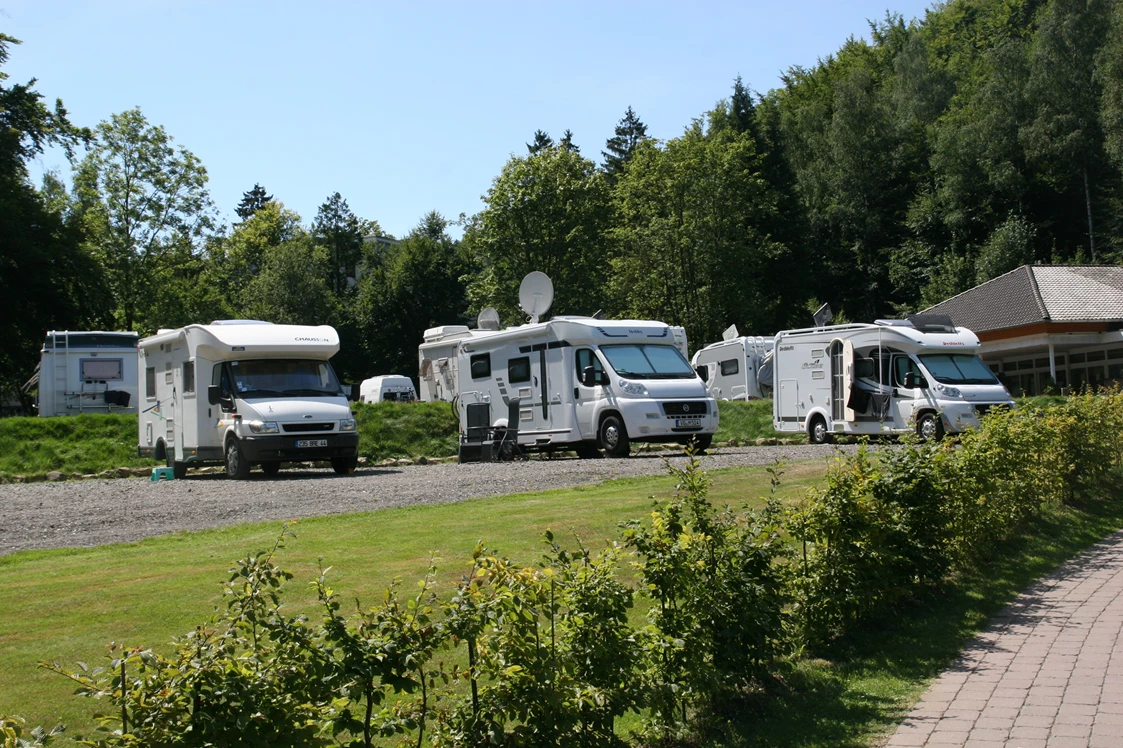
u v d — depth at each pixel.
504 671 4.15
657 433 20.45
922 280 63.69
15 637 6.36
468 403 24.02
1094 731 5.29
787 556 6.88
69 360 28.94
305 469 21.55
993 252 56.28
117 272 55.03
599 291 59.81
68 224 40.69
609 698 4.64
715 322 56.78
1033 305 36.56
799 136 74.25
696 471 6.49
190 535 10.45
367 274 92.31
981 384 23.66
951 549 9.46
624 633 4.86
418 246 76.81
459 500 12.98
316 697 3.55
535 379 22.39
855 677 6.46
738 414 31.11
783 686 6.22
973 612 8.10
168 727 3.18
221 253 65.81
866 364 24.78
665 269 57.41
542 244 59.38
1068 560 10.41
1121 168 56.41
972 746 5.14
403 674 3.77
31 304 39.25
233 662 3.35
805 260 64.44
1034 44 64.12
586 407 21.19
